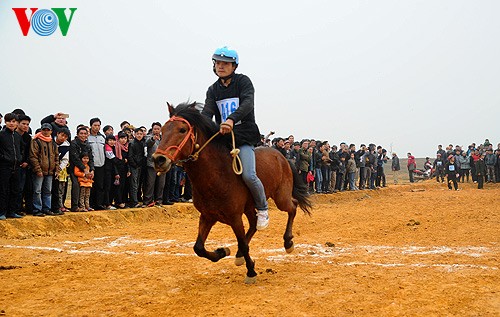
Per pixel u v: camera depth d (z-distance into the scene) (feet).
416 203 67.67
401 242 33.32
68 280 21.88
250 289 19.60
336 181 78.48
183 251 30.01
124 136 45.52
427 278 20.99
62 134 40.19
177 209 50.62
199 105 20.79
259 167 21.98
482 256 26.91
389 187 99.04
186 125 18.58
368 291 18.88
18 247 31.07
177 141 18.13
